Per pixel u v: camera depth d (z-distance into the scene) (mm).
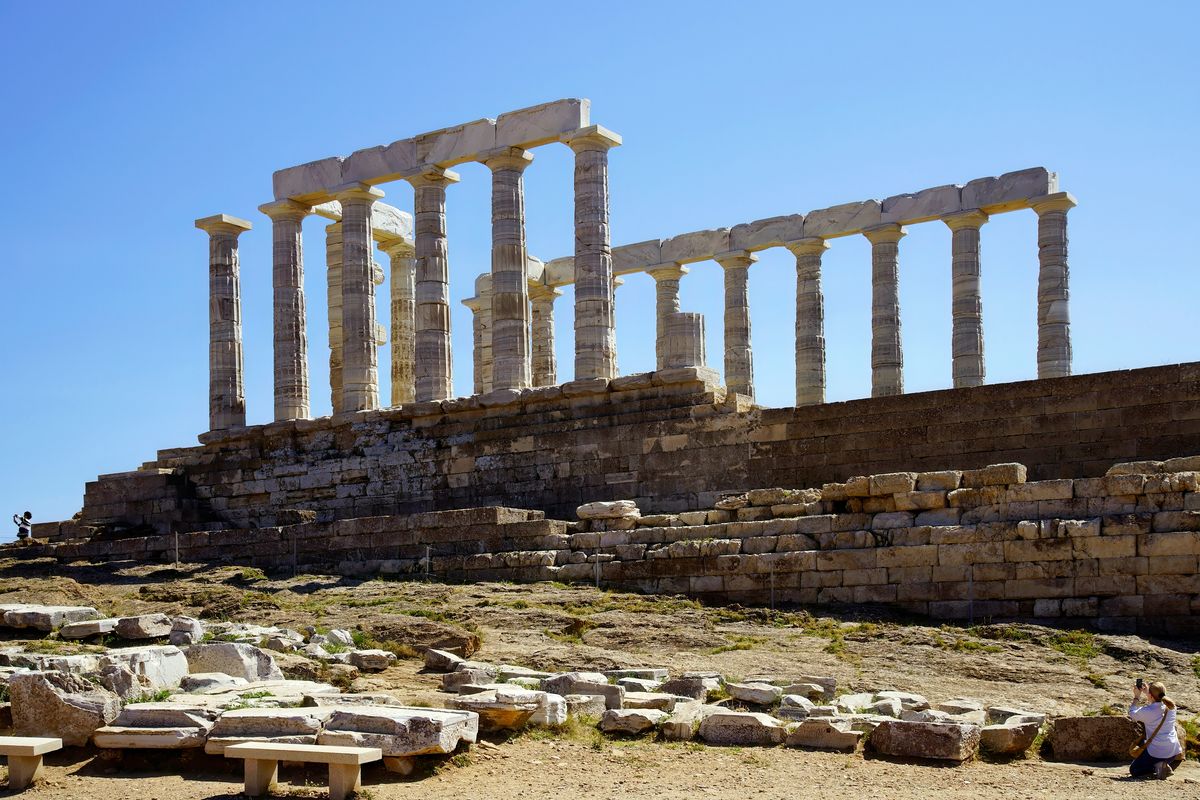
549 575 31969
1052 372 46938
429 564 33938
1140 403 31062
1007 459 32406
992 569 26406
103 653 20125
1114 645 23406
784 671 22281
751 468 35875
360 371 46469
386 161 45969
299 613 28906
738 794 14461
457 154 44312
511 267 43219
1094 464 31375
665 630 25844
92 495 46906
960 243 48938
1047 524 26016
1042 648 23797
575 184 42188
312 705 16891
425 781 14719
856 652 23797
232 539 38594
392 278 54406
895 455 33781
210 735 15344
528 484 39906
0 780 15078
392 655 22766
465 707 17062
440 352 45062
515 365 42844
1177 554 24766
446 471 41781
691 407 37406
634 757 16234
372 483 43406
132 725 15758
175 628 22344
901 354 50531
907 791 14742
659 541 31141
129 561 39719
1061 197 46938
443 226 45812
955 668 22500
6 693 17406
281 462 45656
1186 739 17406
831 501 29500
